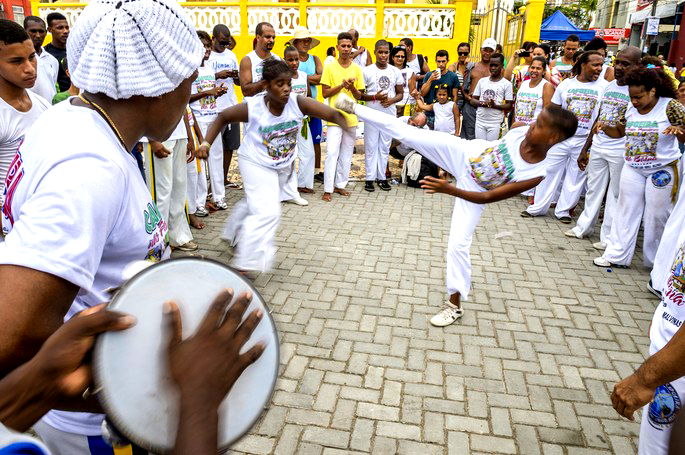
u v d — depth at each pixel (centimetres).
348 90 703
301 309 404
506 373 332
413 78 829
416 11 1236
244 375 92
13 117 287
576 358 351
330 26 1261
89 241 98
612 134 520
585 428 285
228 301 85
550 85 665
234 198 687
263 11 1267
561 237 587
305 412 290
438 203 704
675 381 179
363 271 476
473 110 828
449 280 382
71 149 103
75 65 113
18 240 92
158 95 113
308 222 609
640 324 397
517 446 271
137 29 108
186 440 68
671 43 1830
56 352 77
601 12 3819
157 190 458
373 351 351
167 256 140
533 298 435
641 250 552
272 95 391
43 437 148
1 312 86
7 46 270
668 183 449
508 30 1634
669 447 66
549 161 622
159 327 86
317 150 808
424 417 290
